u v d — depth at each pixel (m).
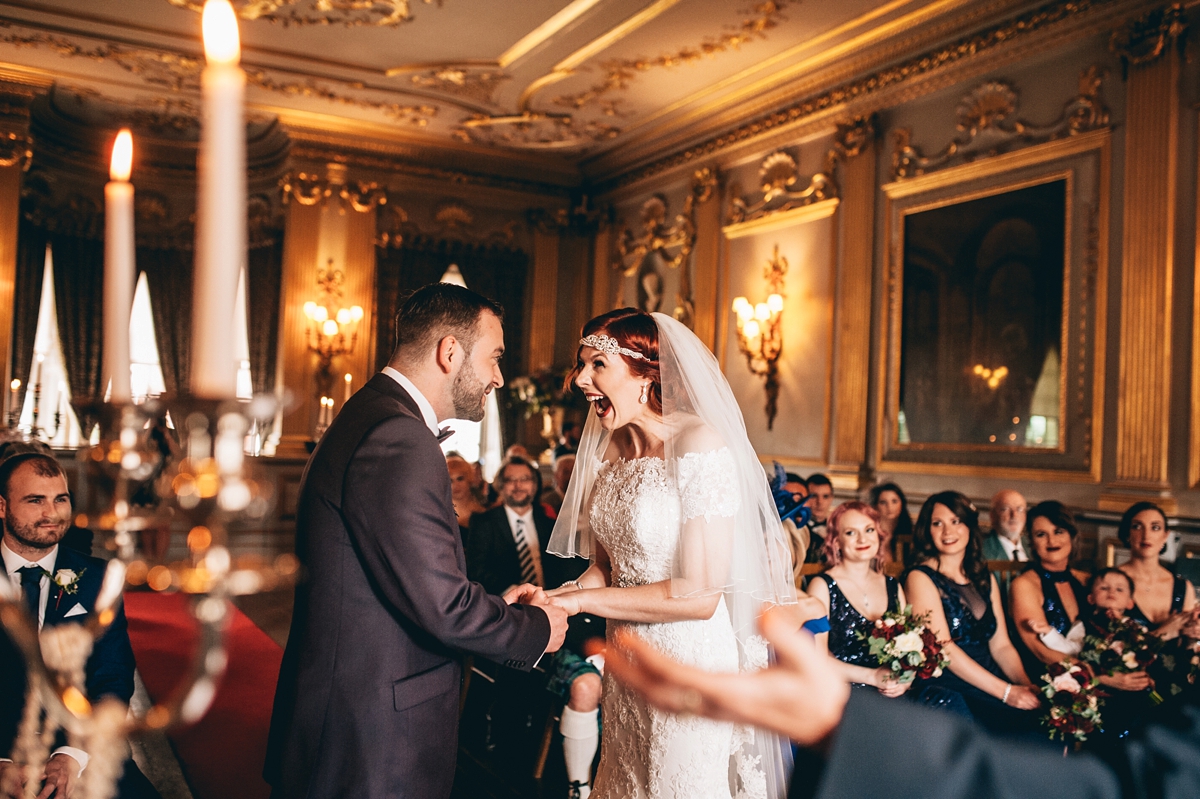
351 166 10.44
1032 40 6.23
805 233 8.12
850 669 3.21
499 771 4.03
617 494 2.39
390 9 7.28
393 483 1.88
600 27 7.39
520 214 11.56
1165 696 3.43
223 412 0.74
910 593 3.61
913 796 0.69
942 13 6.62
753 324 8.46
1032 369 6.14
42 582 2.56
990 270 6.47
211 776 3.72
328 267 10.35
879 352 7.31
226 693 4.86
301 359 10.20
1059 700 3.17
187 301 10.99
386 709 1.91
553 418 10.66
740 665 2.39
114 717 0.80
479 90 8.99
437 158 10.85
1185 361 5.32
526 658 1.98
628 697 2.36
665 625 2.30
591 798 2.49
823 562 3.80
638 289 10.54
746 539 2.28
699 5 6.87
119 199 0.96
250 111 9.80
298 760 1.89
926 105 7.08
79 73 8.79
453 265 11.16
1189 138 5.37
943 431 6.76
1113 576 3.74
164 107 9.69
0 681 2.22
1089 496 5.71
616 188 11.02
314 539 1.94
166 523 0.91
